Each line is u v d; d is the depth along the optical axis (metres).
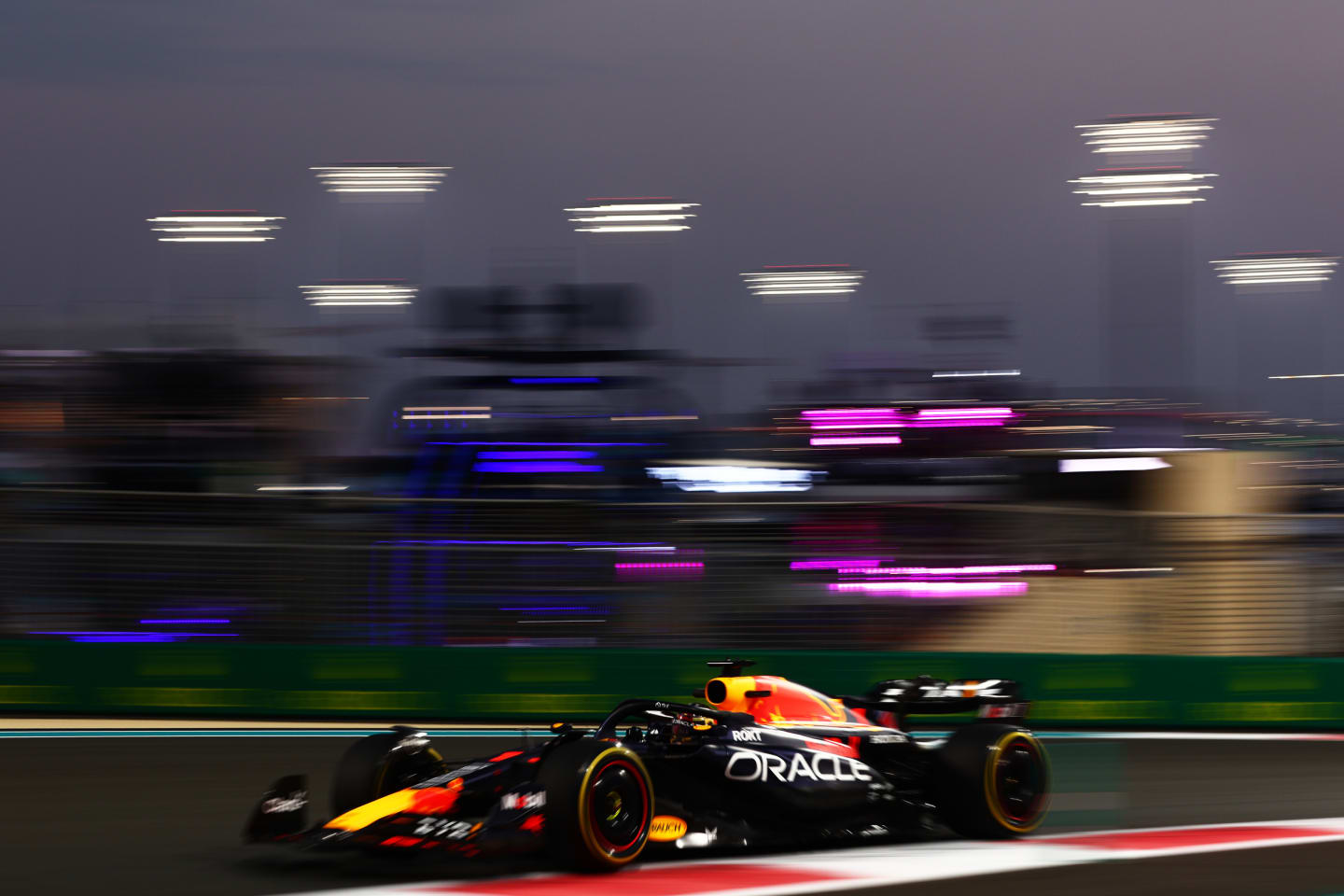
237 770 32.00
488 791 19.94
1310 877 20.59
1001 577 44.59
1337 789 30.97
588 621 43.84
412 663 42.22
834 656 42.22
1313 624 44.47
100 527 44.22
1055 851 22.17
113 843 22.83
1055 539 44.94
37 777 30.67
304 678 42.03
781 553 44.72
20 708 41.56
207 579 43.81
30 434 69.06
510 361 81.00
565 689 42.22
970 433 78.75
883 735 23.77
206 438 71.44
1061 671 41.91
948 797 23.09
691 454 77.06
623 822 19.28
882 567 44.59
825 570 44.59
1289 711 41.75
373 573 43.88
